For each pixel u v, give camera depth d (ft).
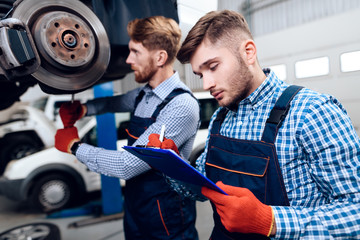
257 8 22.04
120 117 10.50
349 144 1.59
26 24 1.99
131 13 3.32
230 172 2.05
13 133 11.56
